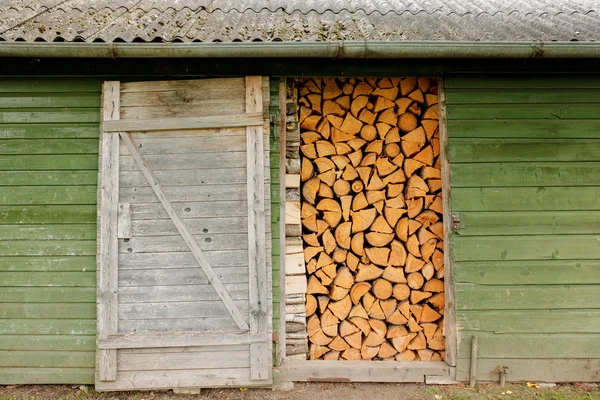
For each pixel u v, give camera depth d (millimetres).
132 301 2945
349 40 2744
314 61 3025
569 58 2844
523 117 3096
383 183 3232
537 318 3051
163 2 3734
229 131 3012
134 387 2932
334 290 3193
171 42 2770
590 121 3111
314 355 3205
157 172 2992
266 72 3027
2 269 3025
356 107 3252
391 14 3520
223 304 2957
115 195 2959
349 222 3203
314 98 3250
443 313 3178
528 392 2953
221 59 3000
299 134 3203
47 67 3010
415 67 3068
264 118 2994
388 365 3090
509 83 3104
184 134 3006
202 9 3551
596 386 3020
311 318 3209
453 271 3055
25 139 3049
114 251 2943
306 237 3180
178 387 2949
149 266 2957
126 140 2980
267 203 2986
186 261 2969
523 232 3059
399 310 3195
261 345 2945
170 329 2943
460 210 3061
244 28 3029
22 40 2730
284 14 3500
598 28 3090
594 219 3068
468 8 3773
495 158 3076
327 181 3219
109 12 3355
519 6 3887
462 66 3082
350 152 3254
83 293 3014
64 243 3031
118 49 2684
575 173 3086
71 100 3053
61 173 3045
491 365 3039
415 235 3215
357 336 3203
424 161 3219
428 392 2977
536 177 3078
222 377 2949
